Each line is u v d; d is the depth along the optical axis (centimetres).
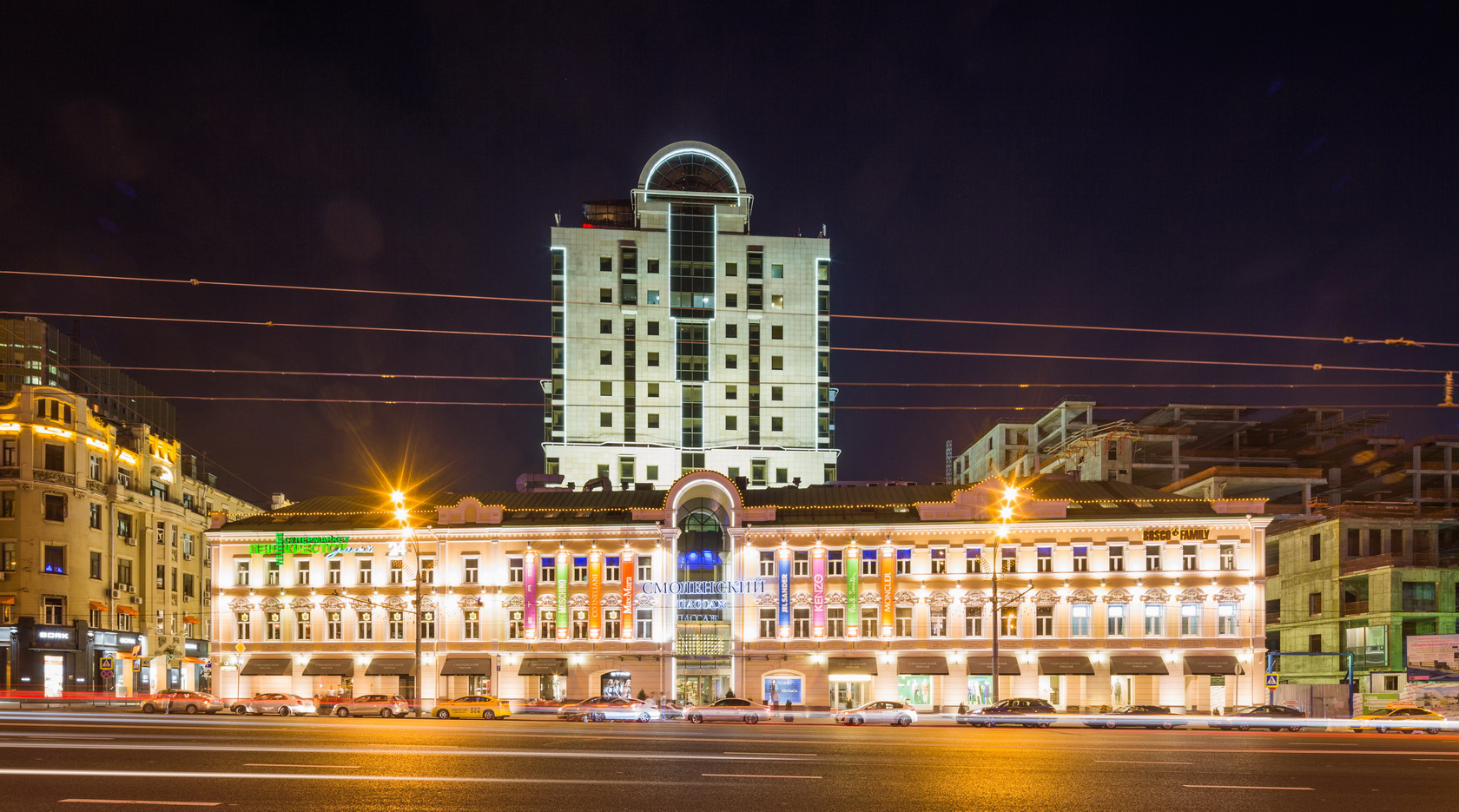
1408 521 8331
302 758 2788
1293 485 10500
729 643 7412
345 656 7481
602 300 12500
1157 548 7112
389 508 7931
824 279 12862
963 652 7112
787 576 7312
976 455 14738
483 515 7588
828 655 7212
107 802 2119
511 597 7456
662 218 12769
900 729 4906
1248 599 6969
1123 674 6912
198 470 10950
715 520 7675
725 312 12631
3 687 7738
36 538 8038
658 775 2539
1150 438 11938
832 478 12394
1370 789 2459
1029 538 7181
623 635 7344
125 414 11425
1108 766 2820
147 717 5247
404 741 3369
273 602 7562
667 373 12444
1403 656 7644
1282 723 5522
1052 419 13075
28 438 8112
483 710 6356
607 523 7494
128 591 8944
